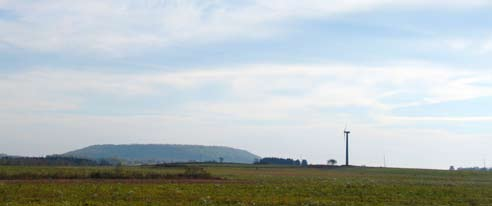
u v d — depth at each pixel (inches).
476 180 3991.1
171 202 1740.9
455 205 1862.7
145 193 2016.5
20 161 5049.2
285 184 2783.0
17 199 1739.7
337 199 1988.2
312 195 2122.3
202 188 2343.8
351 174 5329.7
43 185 2283.5
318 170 6614.2
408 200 1995.6
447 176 4847.4
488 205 1891.0
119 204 1649.9
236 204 1731.1
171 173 3326.8
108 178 2989.7
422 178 4269.2
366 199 2005.4
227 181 3031.5
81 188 2181.3
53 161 5723.4
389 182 3314.5
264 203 1771.7
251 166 7677.2
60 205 1595.7
